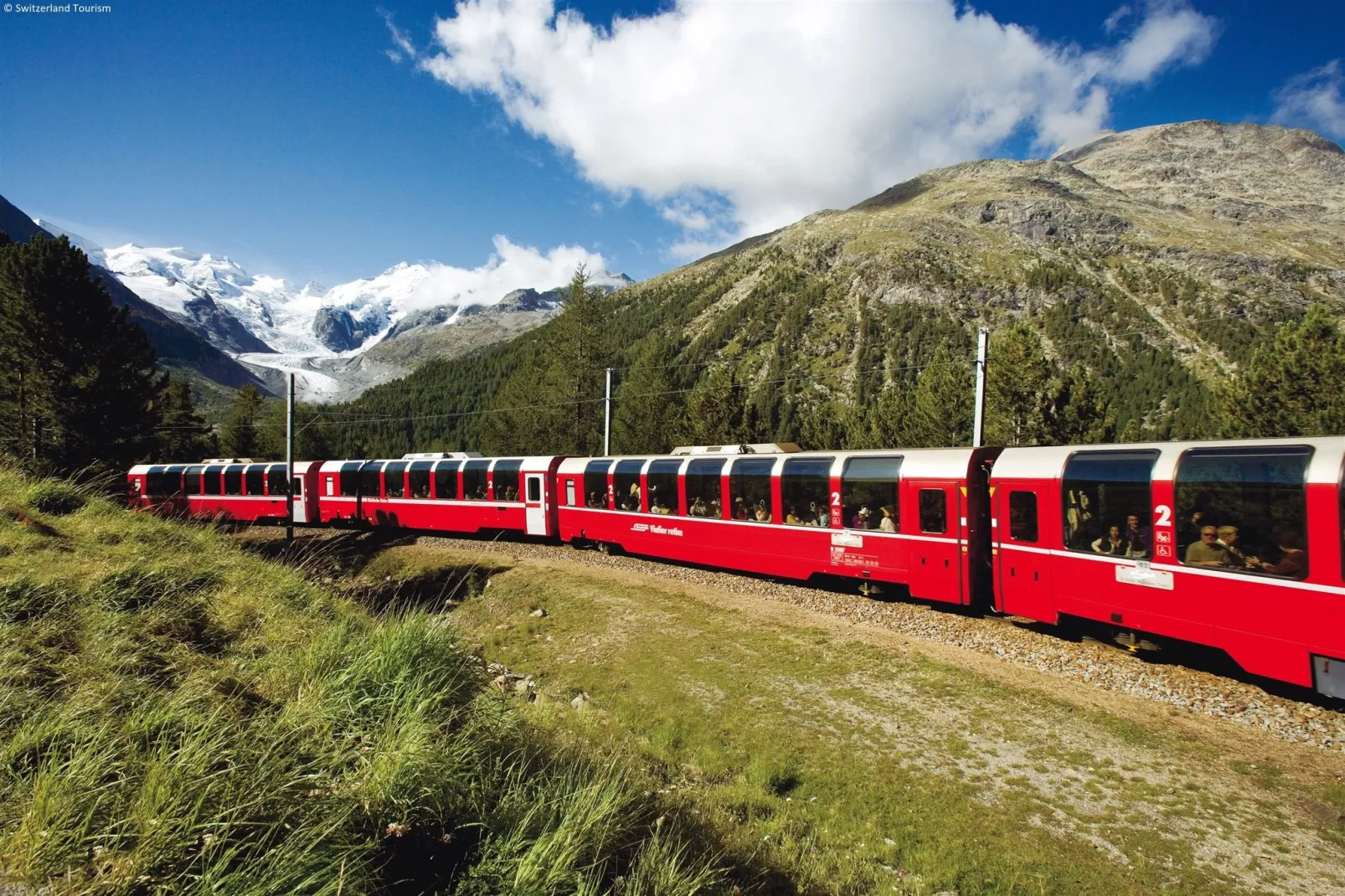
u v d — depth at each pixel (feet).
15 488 35.63
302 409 281.95
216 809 12.46
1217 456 36.17
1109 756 30.99
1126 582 40.19
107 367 124.26
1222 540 35.47
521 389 202.80
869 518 56.44
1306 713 33.09
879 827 26.86
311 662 20.10
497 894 12.74
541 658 52.70
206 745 13.99
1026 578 46.60
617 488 82.02
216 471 130.11
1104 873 23.29
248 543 47.70
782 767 31.99
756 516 65.62
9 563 25.02
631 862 15.14
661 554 75.92
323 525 125.90
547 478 92.07
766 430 156.56
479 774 16.46
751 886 18.58
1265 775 28.58
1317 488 31.68
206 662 20.57
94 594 23.31
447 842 14.07
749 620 54.95
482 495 99.66
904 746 33.37
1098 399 104.32
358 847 12.26
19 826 11.34
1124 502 40.57
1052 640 45.52
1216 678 37.70
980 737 33.68
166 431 181.68
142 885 10.78
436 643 21.35
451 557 88.63
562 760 19.80
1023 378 107.34
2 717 14.28
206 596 26.71
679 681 43.86
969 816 27.20
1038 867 23.79
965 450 51.88
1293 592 32.37
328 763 15.25
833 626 51.90
